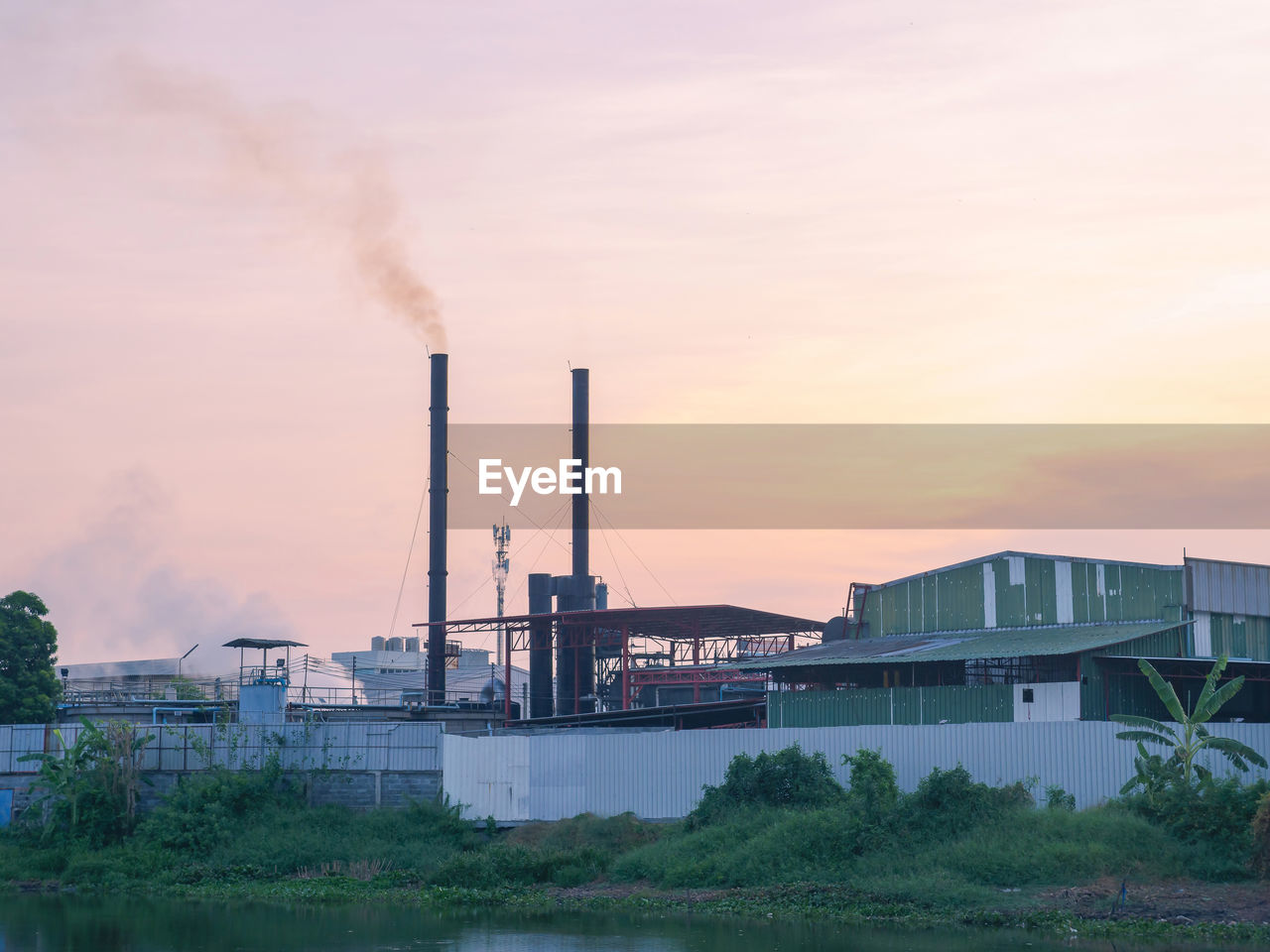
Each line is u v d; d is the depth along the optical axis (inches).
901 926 1440.7
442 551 3949.3
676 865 1747.0
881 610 2546.8
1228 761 1717.5
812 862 1685.5
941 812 1691.7
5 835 2133.4
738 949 1320.1
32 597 3137.3
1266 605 2161.7
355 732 2215.8
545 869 1820.9
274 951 1362.0
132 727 2164.1
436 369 4047.7
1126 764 1711.4
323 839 2036.2
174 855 2011.6
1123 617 2124.8
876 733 1883.6
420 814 2089.1
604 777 2031.3
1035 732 1770.4
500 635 3614.7
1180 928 1339.8
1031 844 1594.5
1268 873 1477.6
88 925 1571.1
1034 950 1279.5
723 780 1963.6
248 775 2151.8
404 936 1449.3
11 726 2222.0
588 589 3917.3
